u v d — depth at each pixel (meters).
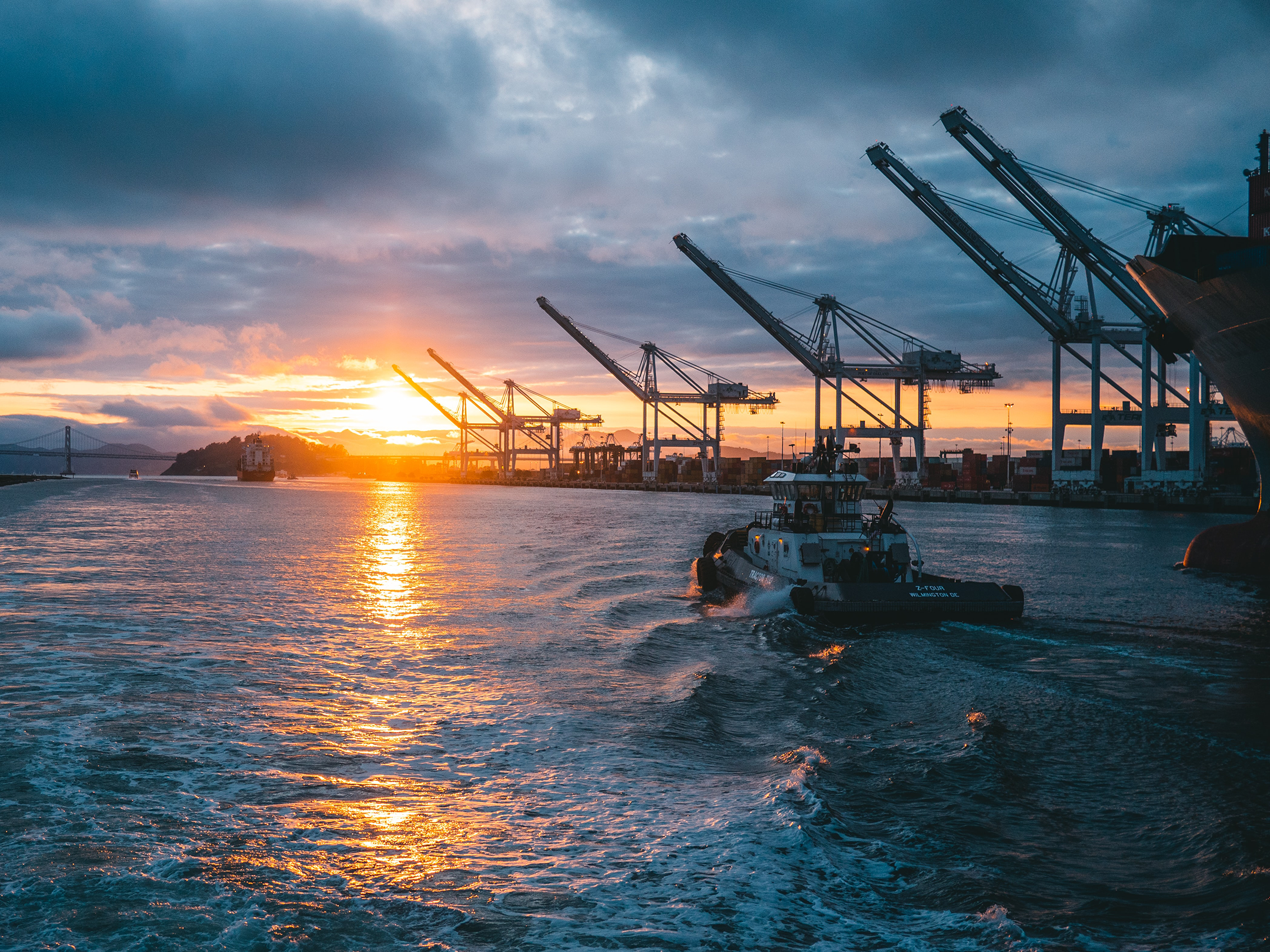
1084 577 34.16
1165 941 6.50
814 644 19.20
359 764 10.66
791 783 9.73
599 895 7.14
